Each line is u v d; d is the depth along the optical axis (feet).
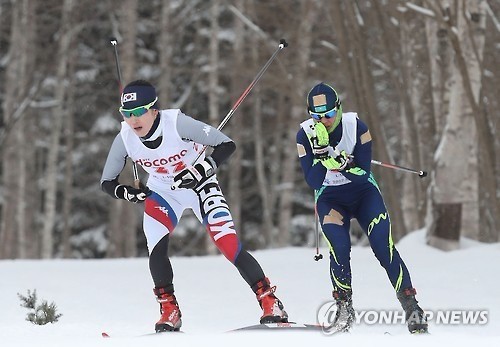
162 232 55.36
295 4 246.06
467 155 109.40
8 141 229.04
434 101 133.59
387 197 143.54
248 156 300.20
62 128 288.51
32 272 88.12
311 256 101.60
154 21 277.85
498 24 161.89
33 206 250.16
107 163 54.70
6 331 54.70
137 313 67.00
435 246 107.45
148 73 280.10
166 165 53.88
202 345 40.98
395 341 42.11
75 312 66.54
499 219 126.41
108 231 293.43
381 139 139.64
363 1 169.07
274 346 40.52
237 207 253.03
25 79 229.04
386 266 55.16
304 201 305.32
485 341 42.27
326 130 55.11
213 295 75.72
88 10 237.86
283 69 199.11
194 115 281.74
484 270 84.99
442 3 120.37
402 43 154.40
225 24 277.64
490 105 175.83
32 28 227.40
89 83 269.85
